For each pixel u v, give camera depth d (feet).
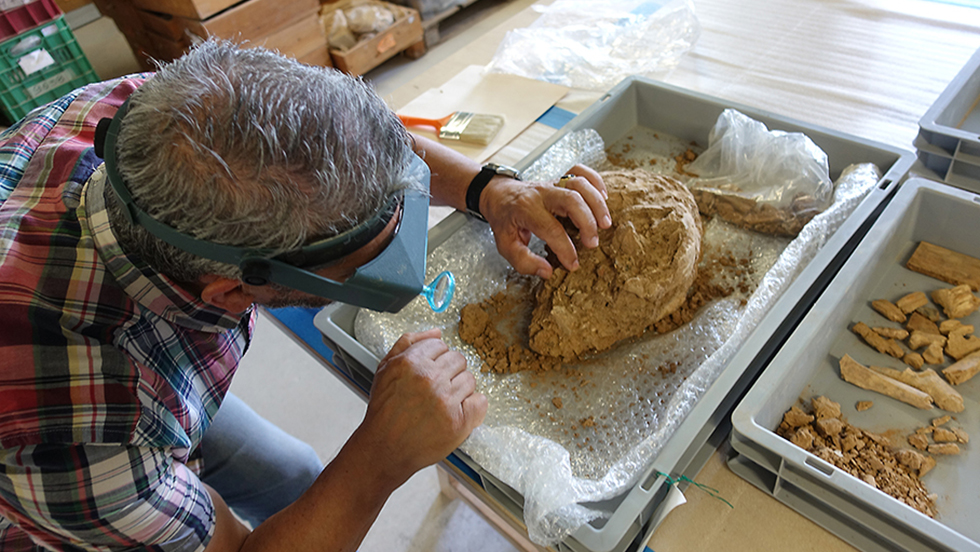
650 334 2.60
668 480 1.80
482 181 2.75
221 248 1.35
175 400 1.77
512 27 5.15
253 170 1.25
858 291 2.44
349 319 2.64
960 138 2.64
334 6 6.04
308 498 1.87
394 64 6.06
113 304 1.62
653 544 1.93
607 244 2.53
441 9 6.02
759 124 2.97
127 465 1.54
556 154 3.17
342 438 4.37
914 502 1.94
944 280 2.56
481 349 2.62
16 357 1.44
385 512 4.00
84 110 2.05
